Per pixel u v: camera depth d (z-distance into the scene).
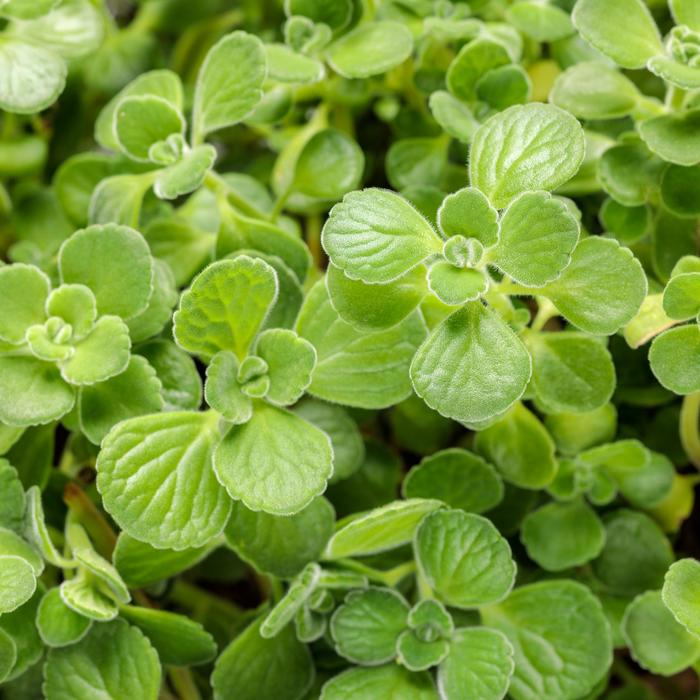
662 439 0.58
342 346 0.52
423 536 0.53
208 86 0.55
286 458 0.51
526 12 0.59
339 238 0.50
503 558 0.53
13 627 0.53
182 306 0.51
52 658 0.53
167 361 0.54
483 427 0.53
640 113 0.56
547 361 0.53
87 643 0.53
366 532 0.52
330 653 0.55
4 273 0.52
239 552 0.53
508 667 0.52
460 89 0.57
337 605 0.54
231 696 0.53
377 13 0.59
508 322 0.53
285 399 0.52
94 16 0.59
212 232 0.60
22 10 0.56
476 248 0.50
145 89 0.57
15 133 0.64
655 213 0.57
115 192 0.56
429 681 0.53
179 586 0.58
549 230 0.50
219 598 0.59
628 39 0.54
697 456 0.57
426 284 0.51
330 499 0.57
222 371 0.51
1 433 0.53
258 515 0.53
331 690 0.52
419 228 0.50
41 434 0.55
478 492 0.56
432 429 0.58
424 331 0.52
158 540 0.50
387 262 0.50
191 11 0.66
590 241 0.51
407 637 0.53
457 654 0.53
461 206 0.50
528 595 0.55
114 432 0.50
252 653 0.53
